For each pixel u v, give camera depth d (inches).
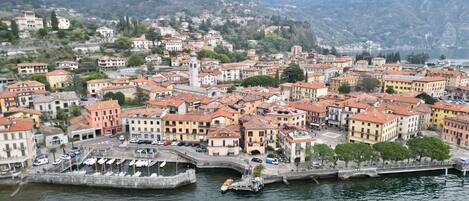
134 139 6043.3
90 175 4648.1
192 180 4714.6
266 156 5364.2
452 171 5157.5
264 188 4574.3
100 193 4480.8
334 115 6939.0
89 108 6304.1
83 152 5438.0
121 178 4594.0
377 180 4825.3
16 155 4889.3
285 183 4687.5
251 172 4781.0
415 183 4763.8
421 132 6624.0
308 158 5182.1
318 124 6796.3
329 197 4367.6
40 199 4306.1
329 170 4859.7
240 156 5349.4
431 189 4594.0
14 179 4677.7
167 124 5989.2
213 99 7500.0
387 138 5866.1
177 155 5487.2
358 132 5871.1
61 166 4955.7
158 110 6323.8
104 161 5187.0
